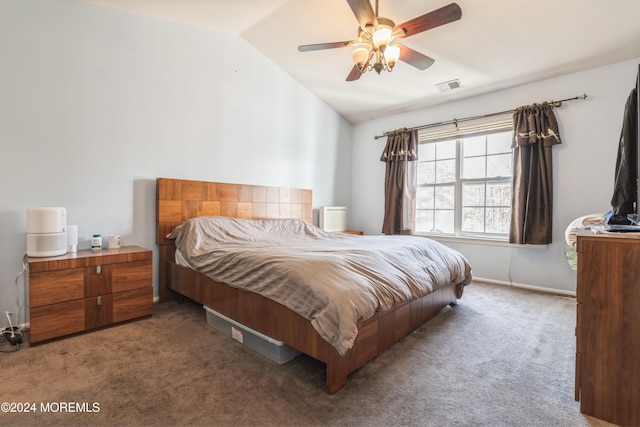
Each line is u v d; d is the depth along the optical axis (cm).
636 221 188
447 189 413
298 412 134
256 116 369
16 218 220
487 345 202
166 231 289
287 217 399
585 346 133
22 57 220
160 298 287
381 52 203
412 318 214
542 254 333
